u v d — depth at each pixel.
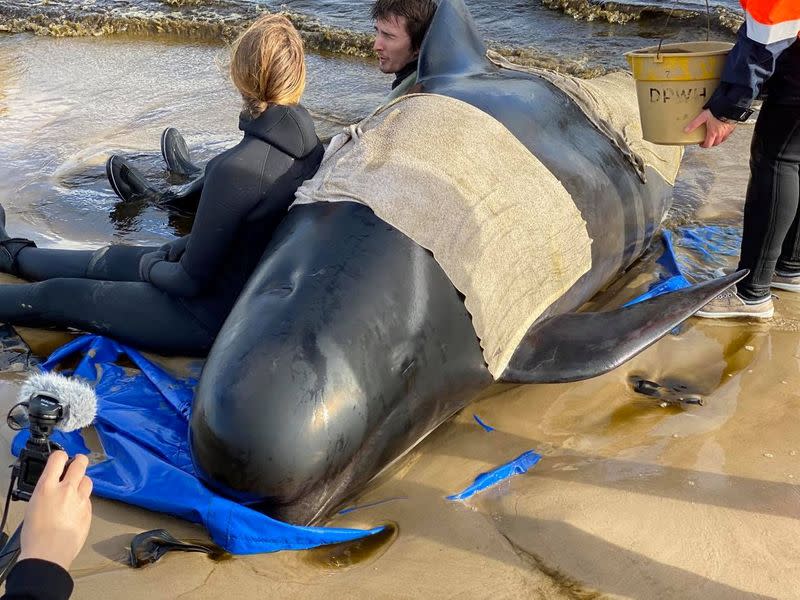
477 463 3.40
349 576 2.84
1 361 4.04
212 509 2.91
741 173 6.18
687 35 8.80
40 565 1.45
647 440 3.51
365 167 3.48
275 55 3.36
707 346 4.18
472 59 4.38
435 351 3.22
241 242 3.60
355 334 3.02
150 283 3.96
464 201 3.41
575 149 4.14
